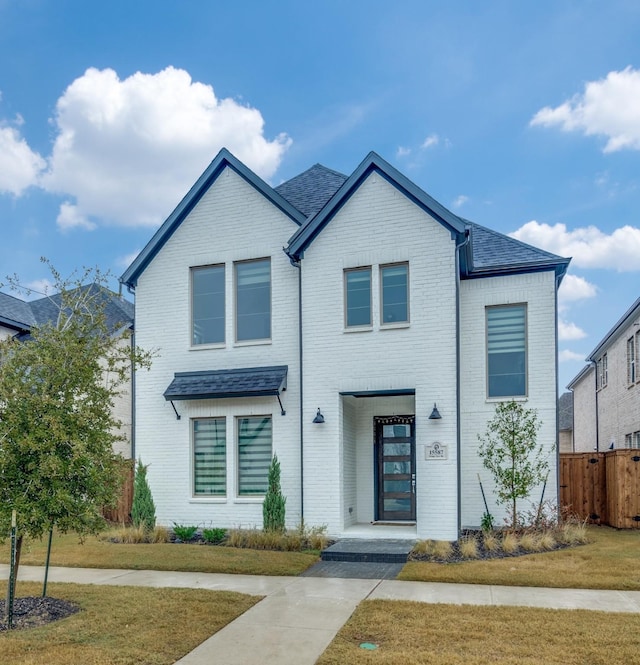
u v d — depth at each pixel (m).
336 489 12.52
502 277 13.78
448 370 12.04
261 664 5.53
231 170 14.53
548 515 12.50
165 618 6.88
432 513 11.80
